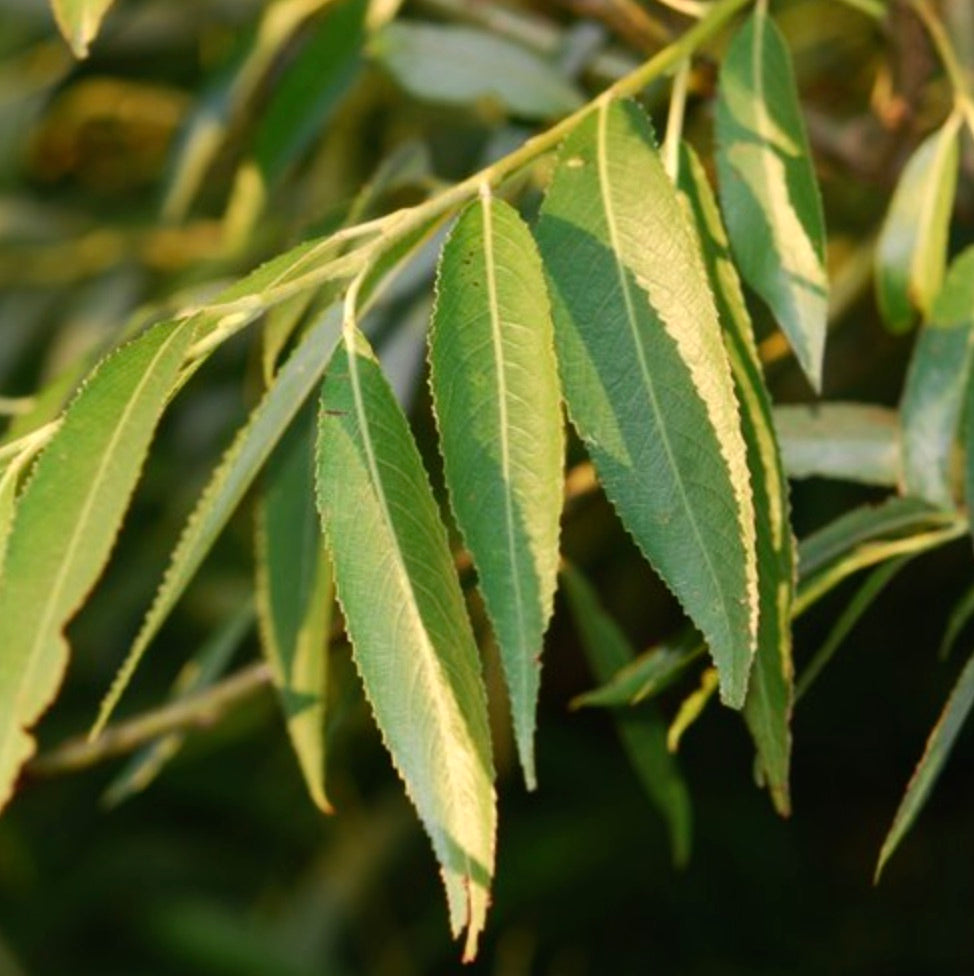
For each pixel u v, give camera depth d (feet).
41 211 3.78
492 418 1.82
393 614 1.79
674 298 1.85
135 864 4.74
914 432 2.19
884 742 4.98
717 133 2.08
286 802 4.57
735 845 4.98
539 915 4.98
